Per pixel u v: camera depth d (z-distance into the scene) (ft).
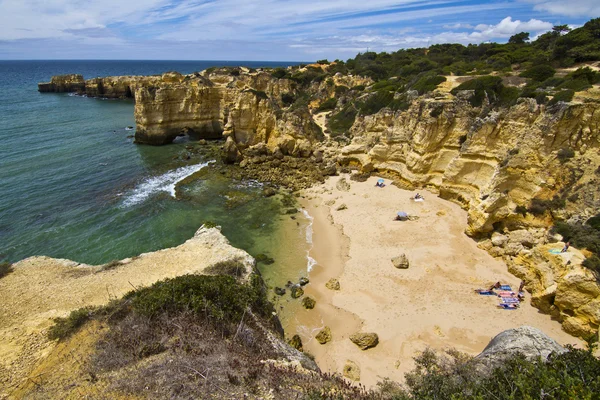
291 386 38.01
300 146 170.60
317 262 93.50
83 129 226.38
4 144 180.55
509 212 92.02
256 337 48.78
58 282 70.38
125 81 397.39
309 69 343.05
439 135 122.93
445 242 97.30
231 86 222.48
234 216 119.14
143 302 49.90
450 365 53.98
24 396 38.22
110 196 130.11
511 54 214.07
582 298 62.90
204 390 35.37
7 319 58.18
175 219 115.44
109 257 93.35
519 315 70.33
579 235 75.00
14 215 111.86
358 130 168.04
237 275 69.72
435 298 76.59
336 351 65.31
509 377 31.07
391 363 61.82
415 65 247.91
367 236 103.35
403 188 132.05
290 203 128.47
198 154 185.88
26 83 522.88
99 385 37.32
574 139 86.84
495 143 106.01
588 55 155.12
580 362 31.35
